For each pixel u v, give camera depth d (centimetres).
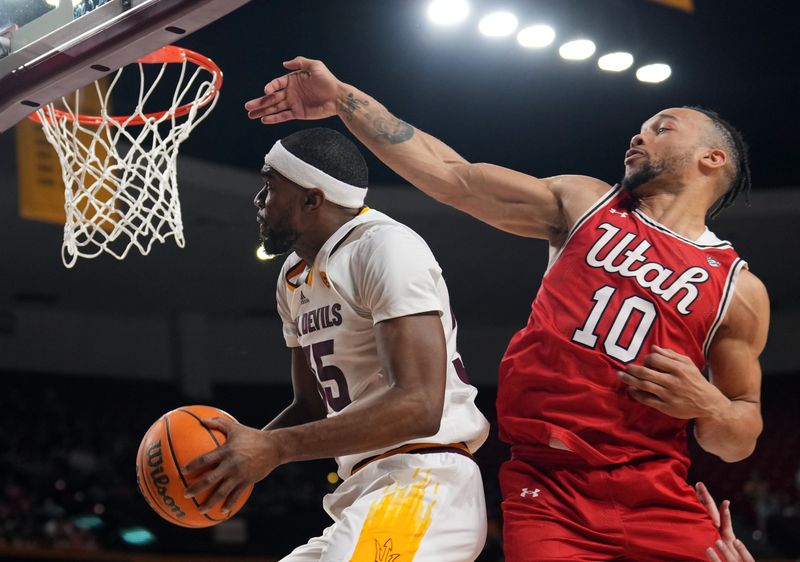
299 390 269
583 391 239
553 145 1184
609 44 777
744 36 1013
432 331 214
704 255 252
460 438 228
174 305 1423
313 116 274
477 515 226
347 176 235
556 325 248
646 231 255
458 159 276
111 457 1303
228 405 1473
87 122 321
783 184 1239
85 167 298
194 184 1045
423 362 211
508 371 252
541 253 1307
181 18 232
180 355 1443
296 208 235
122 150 836
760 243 1298
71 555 859
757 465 1407
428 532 216
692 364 237
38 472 1178
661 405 235
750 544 1076
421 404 206
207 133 1074
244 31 940
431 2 758
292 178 233
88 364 1407
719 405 237
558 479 239
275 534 1073
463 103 1102
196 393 1438
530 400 246
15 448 1239
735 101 1139
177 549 990
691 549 230
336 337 231
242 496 205
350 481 230
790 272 1391
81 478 1189
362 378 230
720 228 1248
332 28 947
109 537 1026
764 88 1116
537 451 244
